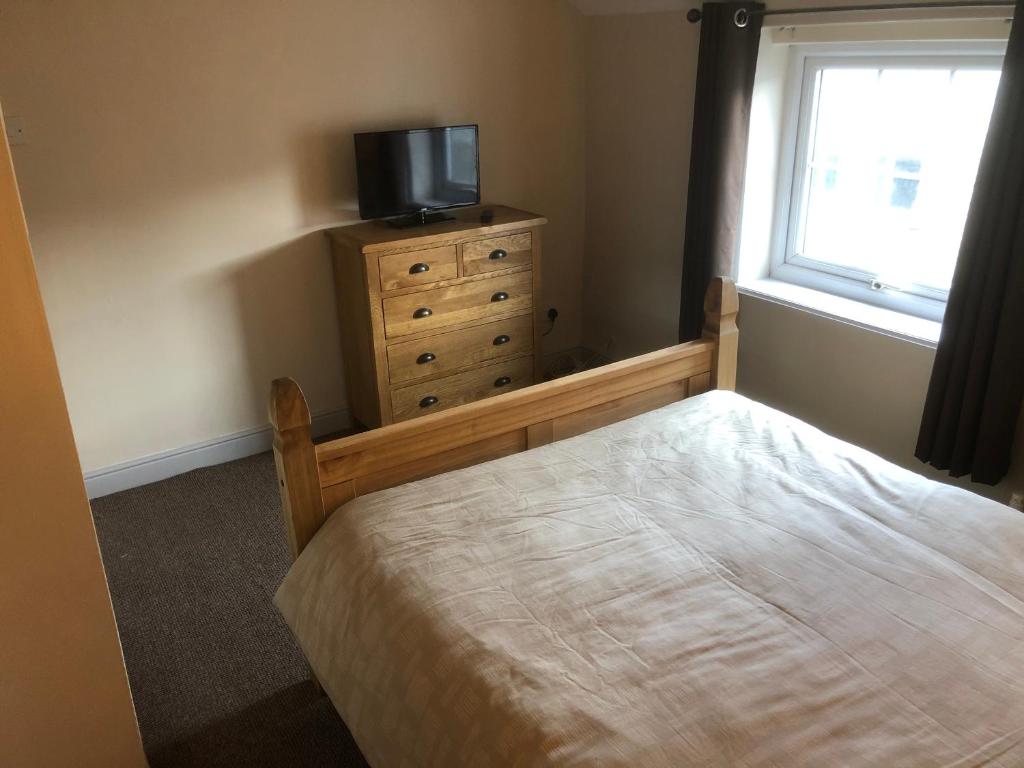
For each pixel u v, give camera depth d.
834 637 1.41
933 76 2.68
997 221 2.21
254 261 3.24
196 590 2.57
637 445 2.08
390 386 3.31
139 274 3.01
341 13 3.14
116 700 1.56
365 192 3.24
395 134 3.21
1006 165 2.16
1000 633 1.41
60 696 1.50
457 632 1.45
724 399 2.36
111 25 2.72
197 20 2.86
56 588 1.43
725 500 1.83
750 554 1.64
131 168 2.89
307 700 2.12
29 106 2.65
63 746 1.53
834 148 3.05
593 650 1.39
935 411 2.49
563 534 1.72
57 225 2.81
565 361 4.25
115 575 2.65
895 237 2.92
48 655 1.46
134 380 3.11
